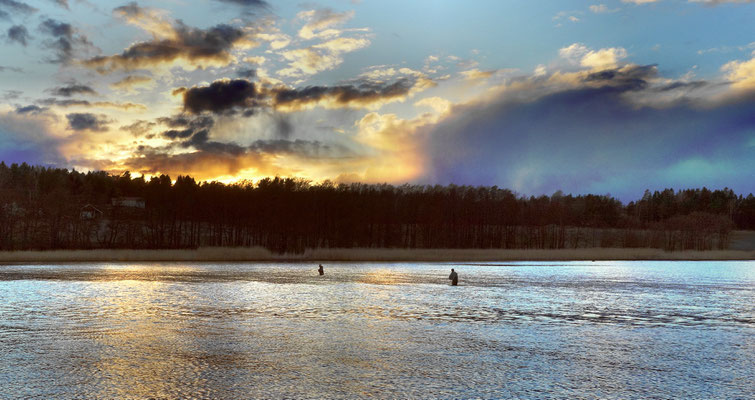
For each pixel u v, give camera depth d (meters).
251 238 165.00
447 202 181.12
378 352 20.95
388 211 166.88
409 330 26.27
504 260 111.88
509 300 40.47
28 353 20.36
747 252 139.25
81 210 145.38
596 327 28.03
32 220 139.62
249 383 16.25
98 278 56.91
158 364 18.69
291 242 157.38
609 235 199.88
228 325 27.34
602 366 19.08
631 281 62.56
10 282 51.53
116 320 28.72
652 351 21.86
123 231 154.12
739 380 17.31
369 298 40.59
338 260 103.94
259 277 60.72
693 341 24.25
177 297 39.97
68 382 16.27
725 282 61.97
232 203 158.88
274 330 25.88
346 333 25.20
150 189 180.75
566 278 65.75
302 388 15.75
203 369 18.00
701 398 15.28
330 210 160.75
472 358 20.09
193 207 157.50
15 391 15.28
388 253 113.00
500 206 182.00
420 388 15.88
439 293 45.09
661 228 188.75
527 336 25.02
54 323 27.59
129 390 15.41
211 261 95.69
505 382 16.69
